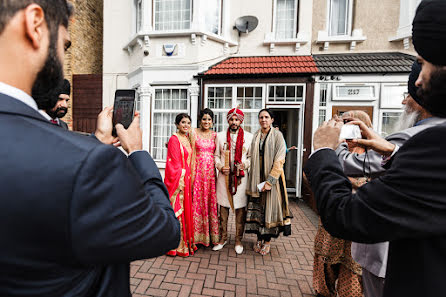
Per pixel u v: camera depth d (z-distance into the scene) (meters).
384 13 6.05
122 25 6.93
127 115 0.82
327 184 0.73
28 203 0.38
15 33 0.44
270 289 2.42
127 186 0.48
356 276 1.87
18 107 0.44
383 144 0.91
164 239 0.55
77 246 0.41
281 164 2.91
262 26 6.48
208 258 2.99
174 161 2.90
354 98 5.56
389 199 0.55
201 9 5.92
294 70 5.65
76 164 0.41
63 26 0.51
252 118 5.99
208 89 6.07
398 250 0.63
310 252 3.22
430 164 0.51
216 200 3.26
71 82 7.11
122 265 0.60
